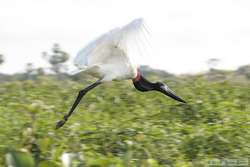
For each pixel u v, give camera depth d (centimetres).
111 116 1555
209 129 1348
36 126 1280
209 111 1520
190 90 1827
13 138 1240
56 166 1020
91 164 1039
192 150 1257
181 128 1369
